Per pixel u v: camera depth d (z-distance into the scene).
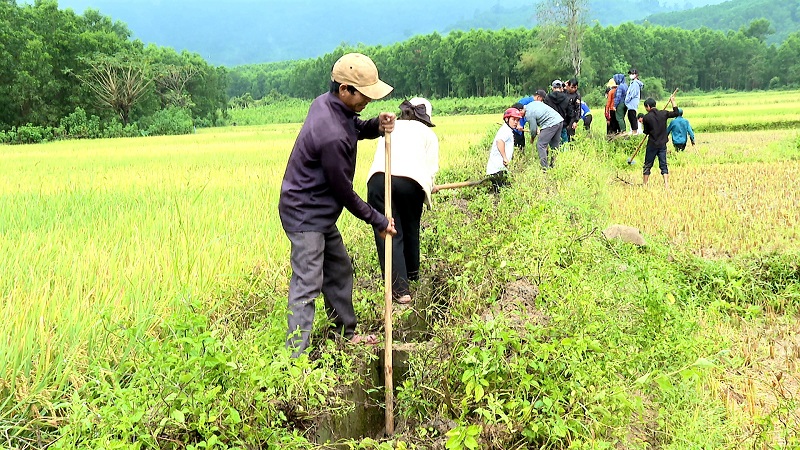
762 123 26.25
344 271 4.21
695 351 4.06
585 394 3.23
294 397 3.24
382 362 4.30
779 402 3.67
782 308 5.66
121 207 8.11
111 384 3.43
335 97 3.78
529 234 5.36
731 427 3.53
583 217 6.77
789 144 16.66
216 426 2.77
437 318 4.98
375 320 4.80
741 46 134.38
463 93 114.25
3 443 2.92
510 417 3.14
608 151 14.84
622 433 3.30
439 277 5.71
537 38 86.69
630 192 10.73
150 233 6.21
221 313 4.40
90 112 53.50
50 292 4.42
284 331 3.78
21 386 3.23
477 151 14.27
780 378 4.14
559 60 79.31
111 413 2.81
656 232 7.82
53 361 3.46
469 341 3.68
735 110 36.72
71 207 8.12
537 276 4.66
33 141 41.44
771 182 11.41
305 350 3.74
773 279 6.01
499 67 107.31
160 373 3.06
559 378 3.32
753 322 5.31
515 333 3.40
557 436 3.11
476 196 9.01
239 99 127.00
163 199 8.86
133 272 4.73
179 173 12.77
